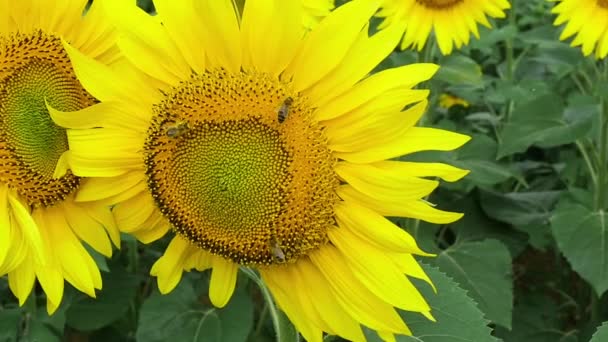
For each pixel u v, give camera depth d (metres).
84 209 0.46
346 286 0.44
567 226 0.90
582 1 0.94
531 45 1.27
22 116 0.47
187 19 0.43
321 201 0.43
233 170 0.43
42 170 0.47
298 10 0.42
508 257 0.91
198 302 0.78
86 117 0.43
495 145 1.01
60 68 0.48
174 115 0.43
